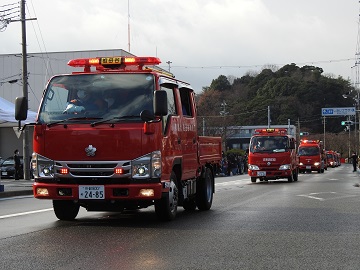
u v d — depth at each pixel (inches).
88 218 414.3
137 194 340.8
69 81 368.8
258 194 692.1
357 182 1039.0
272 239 312.3
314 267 239.3
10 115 794.2
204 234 329.1
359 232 341.1
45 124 354.9
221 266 239.9
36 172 355.9
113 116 351.3
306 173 1800.0
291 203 550.0
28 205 538.6
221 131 2513.5
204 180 475.5
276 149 1035.3
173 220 393.1
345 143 3969.0
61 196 348.8
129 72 366.6
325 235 328.2
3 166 1249.4
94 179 343.9
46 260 250.1
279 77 3267.7
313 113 3110.2
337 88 3152.1
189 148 424.2
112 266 237.9
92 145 343.9
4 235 322.0
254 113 3129.9
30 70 1771.7
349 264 246.1
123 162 341.1
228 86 3442.4
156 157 345.7
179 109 404.2
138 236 320.2
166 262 247.0
